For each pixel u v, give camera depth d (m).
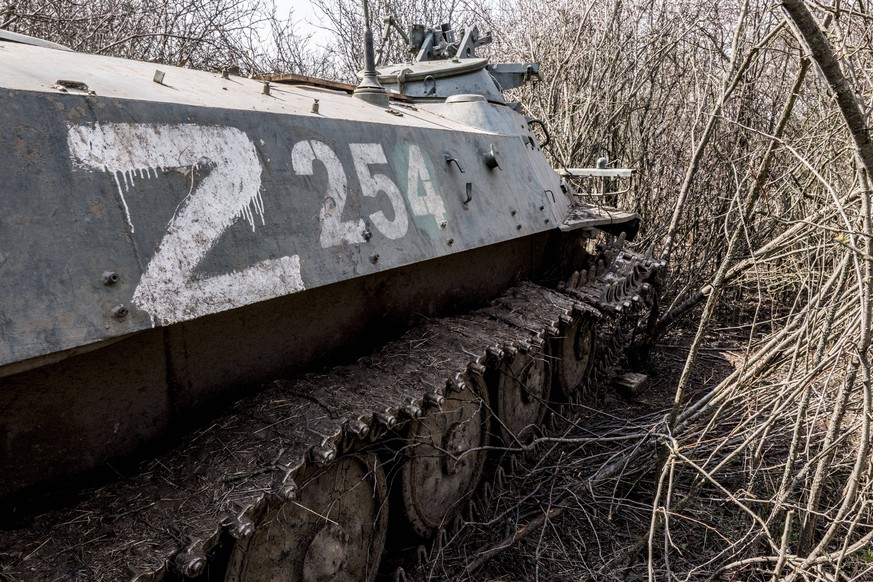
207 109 2.55
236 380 2.93
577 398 5.99
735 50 5.44
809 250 4.50
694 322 8.77
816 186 5.74
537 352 4.62
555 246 5.95
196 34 9.39
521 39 11.76
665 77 10.04
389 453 3.61
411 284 4.04
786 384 3.62
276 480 2.46
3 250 1.79
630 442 5.37
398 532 3.90
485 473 4.70
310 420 2.81
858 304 3.41
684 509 4.48
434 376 3.46
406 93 5.88
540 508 4.47
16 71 2.17
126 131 2.19
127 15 9.02
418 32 6.62
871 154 2.49
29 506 2.22
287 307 3.12
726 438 3.68
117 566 2.03
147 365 2.51
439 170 4.00
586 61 10.02
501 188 4.74
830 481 4.47
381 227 3.30
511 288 5.19
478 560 3.92
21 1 7.38
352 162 3.24
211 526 2.22
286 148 2.87
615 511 4.39
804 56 3.75
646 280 6.64
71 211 1.96
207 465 2.51
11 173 1.84
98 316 1.96
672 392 6.78
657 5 9.57
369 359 3.52
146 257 2.14
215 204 2.44
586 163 9.72
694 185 8.66
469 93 5.70
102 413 2.40
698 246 8.82
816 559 2.98
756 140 7.62
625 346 7.46
